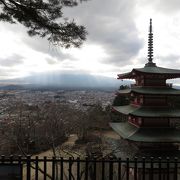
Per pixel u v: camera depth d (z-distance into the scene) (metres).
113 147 20.33
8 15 9.31
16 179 7.38
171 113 17.58
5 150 24.34
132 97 21.36
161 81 18.75
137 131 17.52
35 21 9.06
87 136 32.03
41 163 23.16
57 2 8.84
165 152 17.03
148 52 20.31
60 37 9.41
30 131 29.38
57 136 25.44
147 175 13.34
